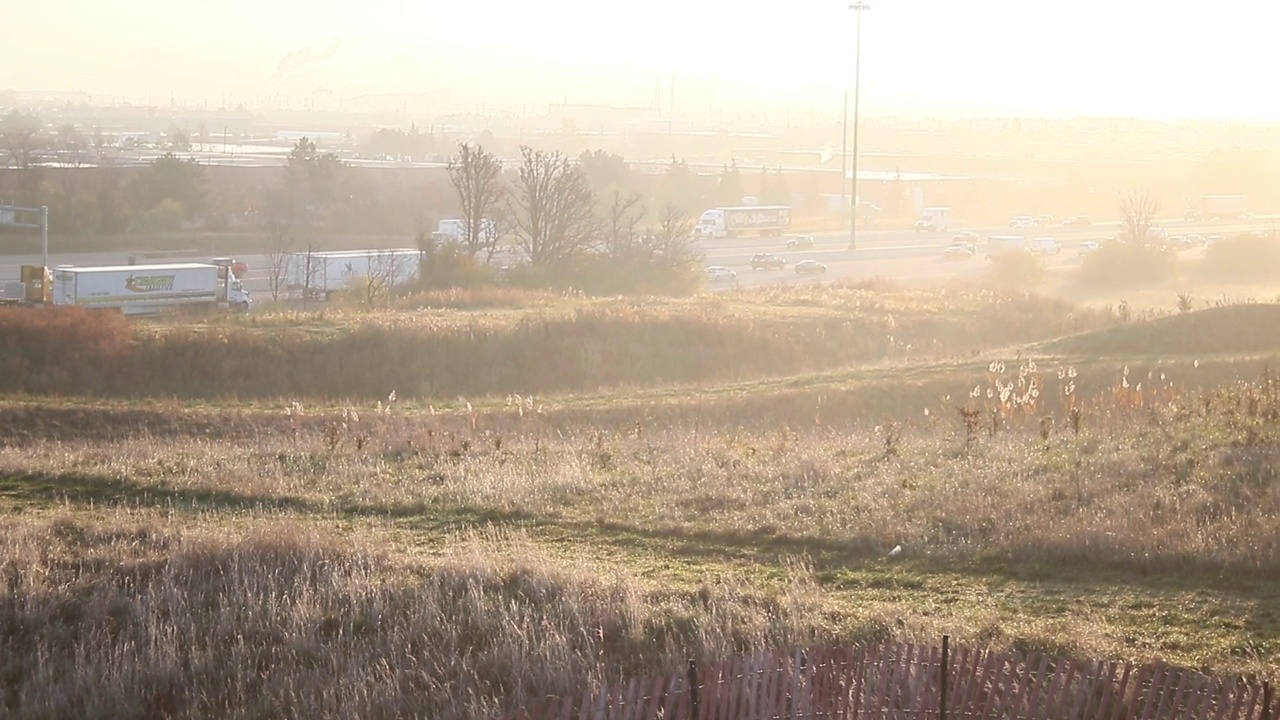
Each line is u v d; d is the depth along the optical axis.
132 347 38.16
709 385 34.62
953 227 115.25
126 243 85.31
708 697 8.42
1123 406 22.52
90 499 18.44
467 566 13.15
